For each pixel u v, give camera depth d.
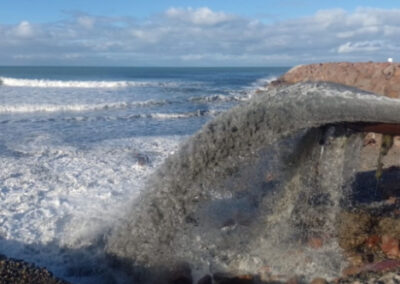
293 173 4.43
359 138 4.16
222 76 74.50
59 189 7.64
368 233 4.71
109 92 33.44
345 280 4.07
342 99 3.51
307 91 3.75
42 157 10.16
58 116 18.81
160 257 4.36
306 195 4.51
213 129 4.16
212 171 4.19
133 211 4.60
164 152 11.00
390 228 4.81
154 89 38.31
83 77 64.31
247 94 32.78
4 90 32.16
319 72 19.77
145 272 4.36
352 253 4.46
